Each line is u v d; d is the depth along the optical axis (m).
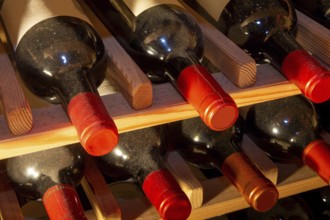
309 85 0.58
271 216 0.81
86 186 0.69
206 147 0.73
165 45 0.64
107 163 0.70
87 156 0.71
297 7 0.79
